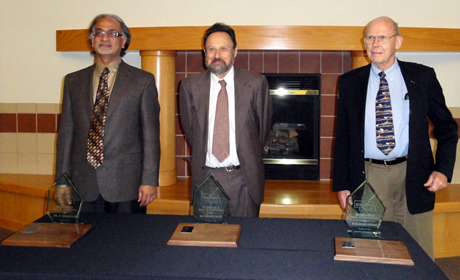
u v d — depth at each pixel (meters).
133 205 2.07
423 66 1.98
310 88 3.89
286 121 3.95
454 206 3.11
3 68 3.93
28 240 1.37
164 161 3.75
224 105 2.07
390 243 1.35
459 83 3.68
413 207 1.92
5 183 3.65
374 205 1.44
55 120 3.94
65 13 3.78
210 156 2.08
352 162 2.01
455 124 1.93
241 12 3.58
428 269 1.20
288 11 3.55
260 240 1.41
